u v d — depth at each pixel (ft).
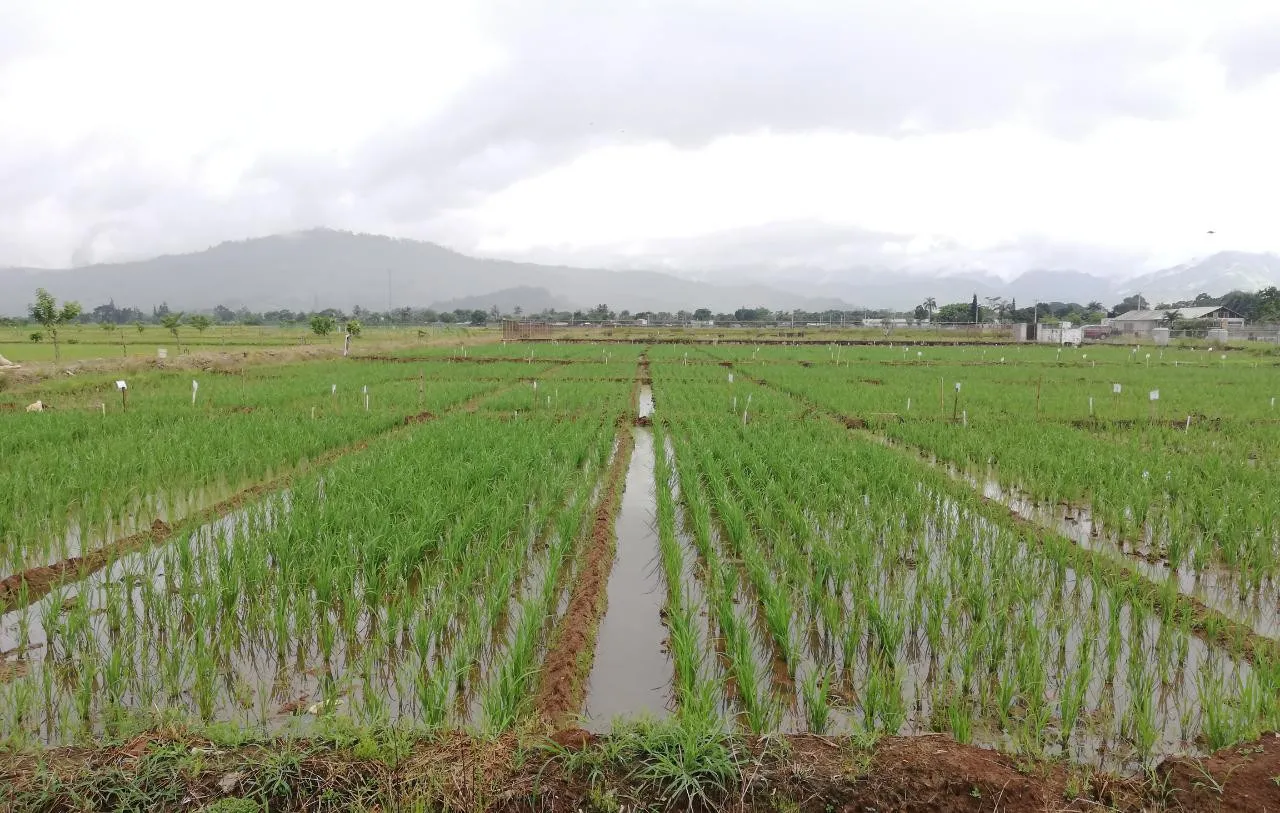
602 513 31.48
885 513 29.96
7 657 19.42
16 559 25.05
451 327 347.15
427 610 21.54
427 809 13.38
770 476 36.32
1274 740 14.85
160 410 57.93
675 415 60.54
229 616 20.89
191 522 29.19
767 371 107.76
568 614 21.52
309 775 14.01
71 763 14.32
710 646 20.52
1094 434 53.16
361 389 76.95
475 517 28.19
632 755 14.43
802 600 23.11
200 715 16.74
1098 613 21.89
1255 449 48.16
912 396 73.56
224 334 241.35
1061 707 16.31
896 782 13.91
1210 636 20.66
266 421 51.44
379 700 16.57
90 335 213.05
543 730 15.71
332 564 23.45
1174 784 13.89
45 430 45.83
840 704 17.71
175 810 13.34
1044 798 13.76
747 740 14.98
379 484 32.83
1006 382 91.45
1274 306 275.80
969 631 20.89
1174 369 116.06
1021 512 33.88
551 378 95.30
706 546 26.84
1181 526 28.09
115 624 20.88
